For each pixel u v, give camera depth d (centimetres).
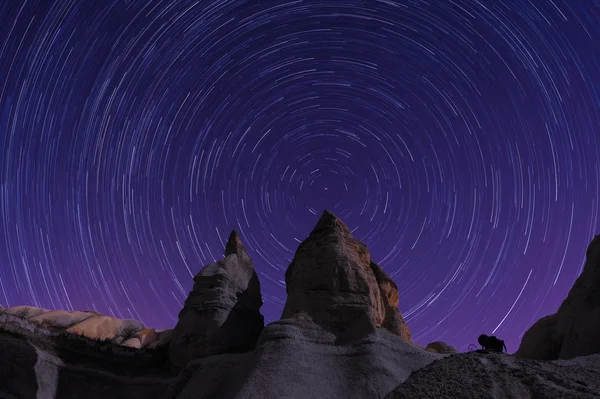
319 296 3538
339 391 2897
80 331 5709
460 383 1856
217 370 3403
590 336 3344
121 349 4053
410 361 3192
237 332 4225
